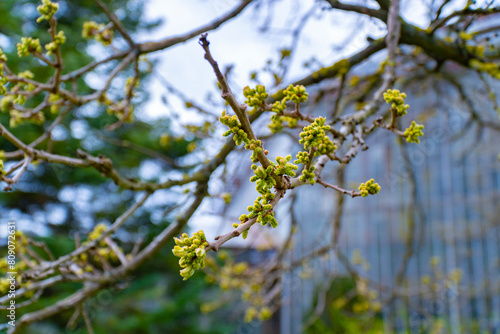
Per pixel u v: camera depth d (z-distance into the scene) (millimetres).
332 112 2816
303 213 9203
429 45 2502
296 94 1354
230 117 1009
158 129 7492
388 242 8695
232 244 6781
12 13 6340
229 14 2510
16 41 5996
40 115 2293
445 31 3018
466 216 7906
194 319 7184
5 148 6090
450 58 2596
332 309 7648
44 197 7414
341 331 7570
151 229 7645
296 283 4895
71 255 2061
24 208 7508
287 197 3104
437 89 3875
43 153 1661
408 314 6965
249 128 1008
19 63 5840
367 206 9055
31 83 1938
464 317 7160
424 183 8406
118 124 2617
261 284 3541
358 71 4414
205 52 932
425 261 8250
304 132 1129
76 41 6742
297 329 8539
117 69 2414
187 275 853
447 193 8148
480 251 7695
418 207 3768
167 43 2471
